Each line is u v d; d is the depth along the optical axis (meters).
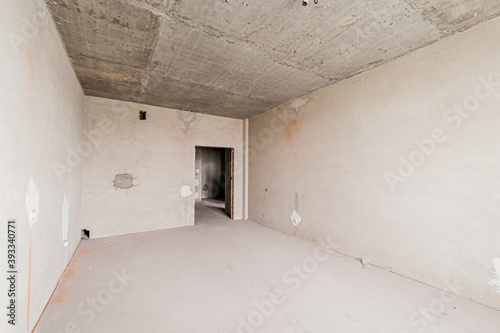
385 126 2.80
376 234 2.89
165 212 4.70
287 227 4.36
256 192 5.33
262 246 3.64
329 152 3.53
